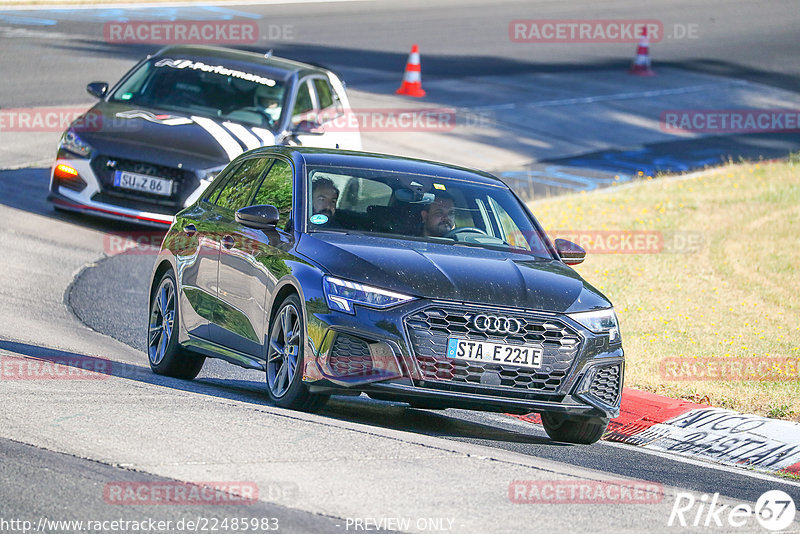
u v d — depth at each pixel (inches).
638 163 3403.1
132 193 2167.8
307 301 1091.3
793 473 1200.2
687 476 1089.4
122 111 2281.0
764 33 5876.0
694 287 2089.1
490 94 4143.7
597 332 1120.2
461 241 1215.6
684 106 4340.6
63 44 4092.0
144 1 5196.9
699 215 2684.5
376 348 1060.5
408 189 1262.3
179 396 1104.2
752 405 1391.5
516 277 1132.5
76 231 2180.1
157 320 1411.2
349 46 4685.0
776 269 2233.0
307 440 952.3
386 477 867.4
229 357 1234.0
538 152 3430.1
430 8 5861.2
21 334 1467.8
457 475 900.0
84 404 1019.3
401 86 4030.5
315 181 1237.1
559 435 1219.9
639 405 1374.3
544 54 5009.8
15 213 2240.4
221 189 1392.7
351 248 1130.0
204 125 2233.0
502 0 6279.5
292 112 2319.1
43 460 839.1
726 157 3558.1
